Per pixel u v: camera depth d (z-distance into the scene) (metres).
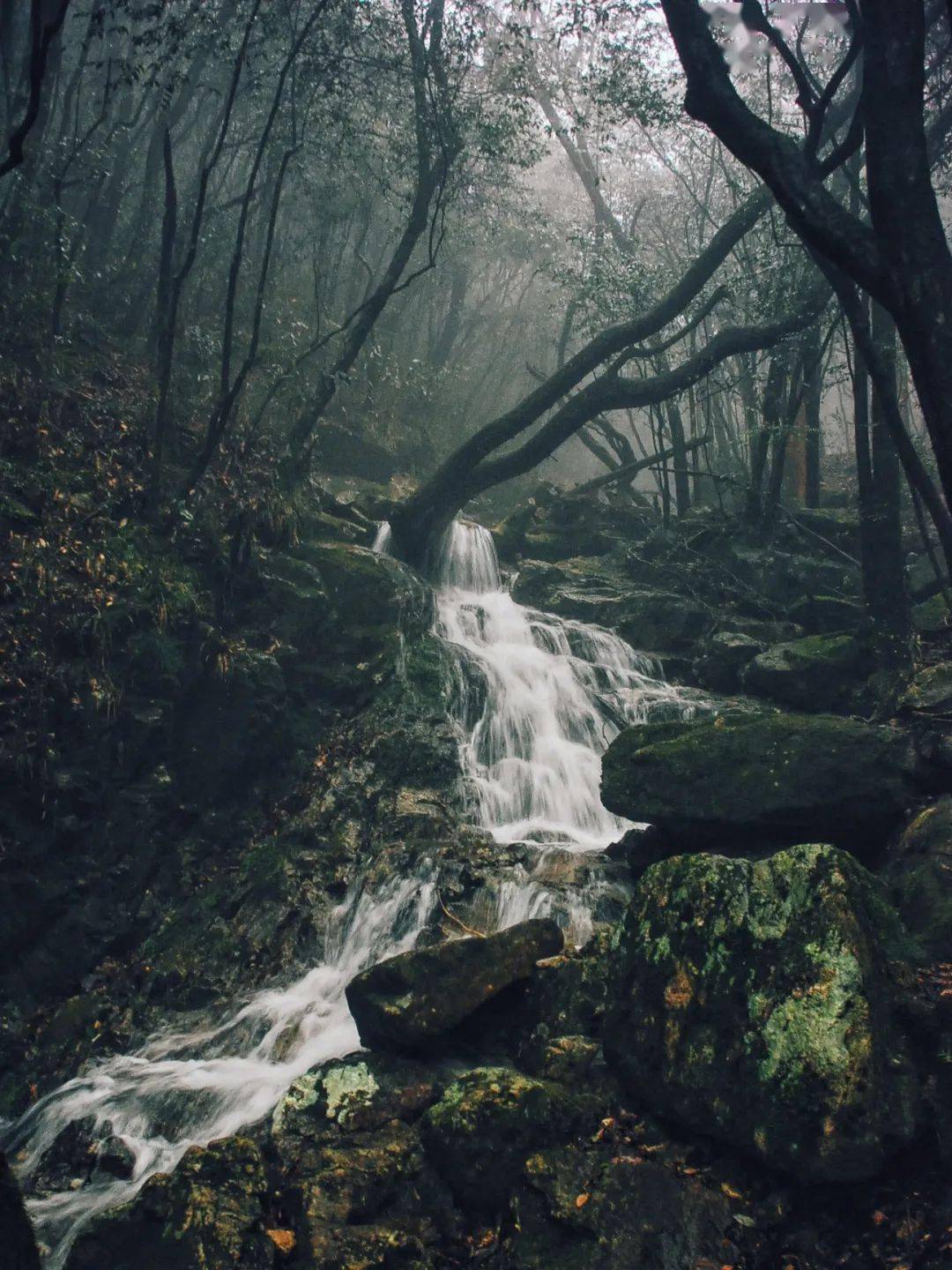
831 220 4.32
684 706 10.64
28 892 7.22
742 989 4.27
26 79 12.16
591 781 10.22
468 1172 4.33
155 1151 5.61
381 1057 5.23
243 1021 6.70
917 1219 3.61
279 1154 4.68
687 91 4.71
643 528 16.34
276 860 8.16
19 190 11.16
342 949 7.31
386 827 8.53
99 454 9.59
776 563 13.48
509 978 5.48
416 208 11.86
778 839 6.38
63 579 8.10
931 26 10.55
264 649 9.71
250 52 14.05
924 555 13.33
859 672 10.55
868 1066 3.81
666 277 16.72
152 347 12.58
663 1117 4.37
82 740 7.77
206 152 14.52
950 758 6.11
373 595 10.92
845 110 11.84
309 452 12.02
